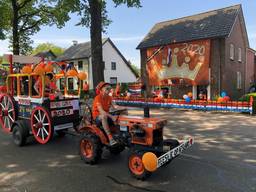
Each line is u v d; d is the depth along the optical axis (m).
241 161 6.33
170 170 5.74
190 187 4.89
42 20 25.00
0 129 10.45
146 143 5.32
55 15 23.95
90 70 37.31
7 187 4.96
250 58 27.36
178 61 21.53
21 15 23.80
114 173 5.64
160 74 22.64
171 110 16.09
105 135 6.05
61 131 8.92
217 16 21.97
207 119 12.48
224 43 19.97
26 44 25.42
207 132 9.54
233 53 22.02
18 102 8.22
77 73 8.45
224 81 20.23
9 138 8.91
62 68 8.43
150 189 4.84
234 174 5.50
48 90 8.09
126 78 43.53
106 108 6.26
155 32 24.59
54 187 4.95
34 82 7.77
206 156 6.72
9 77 8.65
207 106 15.45
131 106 18.33
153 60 23.03
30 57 9.56
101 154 6.39
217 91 20.22
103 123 5.82
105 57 40.34
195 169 5.80
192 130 9.91
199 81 20.56
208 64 20.09
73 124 7.82
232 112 14.63
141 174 5.16
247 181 5.14
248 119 12.41
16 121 7.91
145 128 5.32
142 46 23.58
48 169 5.91
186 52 21.08
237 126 10.68
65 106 7.65
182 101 16.39
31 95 7.74
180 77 21.50
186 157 6.62
